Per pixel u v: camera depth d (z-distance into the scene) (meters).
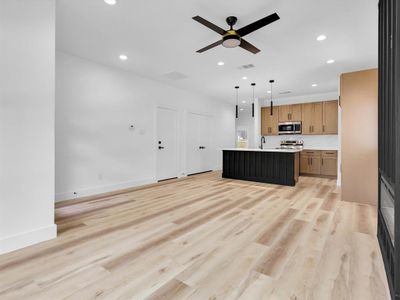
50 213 2.22
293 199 3.75
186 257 1.89
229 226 2.56
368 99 3.45
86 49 3.56
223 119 7.89
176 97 5.95
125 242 2.16
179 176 6.10
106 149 4.35
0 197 1.92
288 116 7.16
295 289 1.47
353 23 2.69
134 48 3.51
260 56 3.75
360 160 3.52
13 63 1.98
